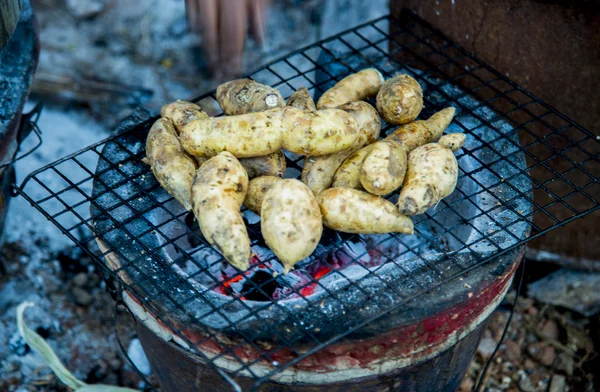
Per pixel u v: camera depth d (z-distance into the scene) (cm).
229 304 86
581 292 119
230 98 96
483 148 100
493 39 109
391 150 89
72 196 128
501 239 91
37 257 121
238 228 86
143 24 148
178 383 97
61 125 135
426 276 88
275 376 88
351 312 86
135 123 101
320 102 97
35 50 107
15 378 112
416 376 92
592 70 105
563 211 114
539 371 115
